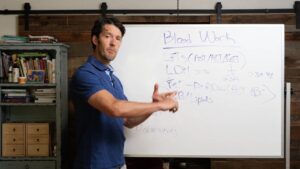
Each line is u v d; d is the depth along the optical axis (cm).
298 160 266
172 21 271
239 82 210
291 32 265
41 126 258
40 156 256
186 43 211
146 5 272
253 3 268
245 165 262
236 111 211
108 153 160
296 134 265
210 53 210
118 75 212
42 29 274
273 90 210
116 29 163
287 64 265
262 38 209
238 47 210
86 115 158
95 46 164
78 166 160
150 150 213
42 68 263
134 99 212
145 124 212
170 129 212
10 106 278
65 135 263
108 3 273
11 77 260
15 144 257
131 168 237
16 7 276
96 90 147
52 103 254
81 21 273
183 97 212
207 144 212
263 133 210
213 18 268
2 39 252
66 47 267
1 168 254
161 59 212
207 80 211
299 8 263
